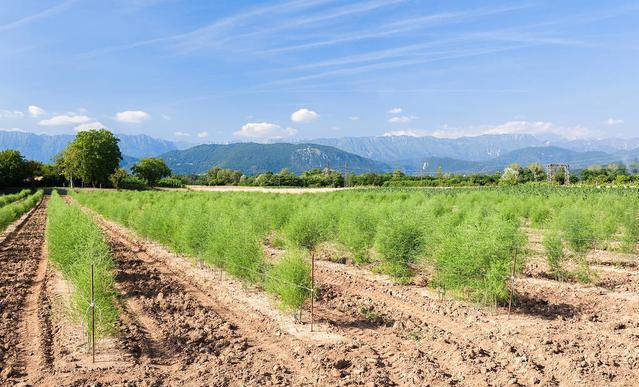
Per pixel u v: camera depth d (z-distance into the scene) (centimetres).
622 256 1786
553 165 9481
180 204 2566
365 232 1670
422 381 741
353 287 1384
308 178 11900
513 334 962
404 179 11362
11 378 773
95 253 1290
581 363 788
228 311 1165
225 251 1425
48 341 943
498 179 10569
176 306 1190
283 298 1056
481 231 1200
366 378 752
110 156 9956
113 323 949
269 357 859
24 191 6719
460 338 951
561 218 1706
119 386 735
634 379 738
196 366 823
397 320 1077
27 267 1695
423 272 1523
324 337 969
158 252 2030
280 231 2141
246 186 11612
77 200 5081
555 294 1280
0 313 1141
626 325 1016
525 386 727
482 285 1119
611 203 2475
